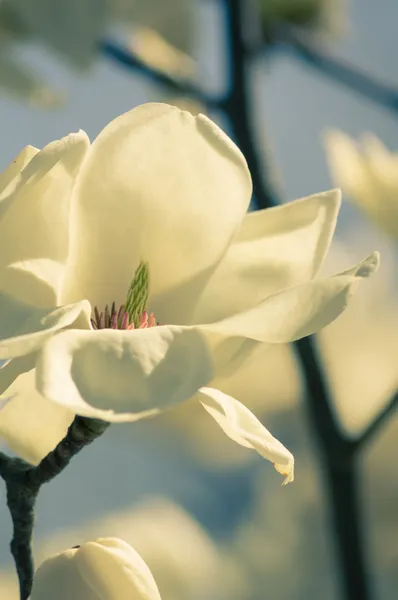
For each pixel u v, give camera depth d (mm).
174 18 1788
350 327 2010
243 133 1527
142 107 1177
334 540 1449
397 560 1946
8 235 1151
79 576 1165
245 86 1552
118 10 1696
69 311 1134
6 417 1224
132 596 1164
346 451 1441
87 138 1155
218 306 1195
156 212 1190
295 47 1659
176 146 1180
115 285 1198
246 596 1967
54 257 1158
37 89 1788
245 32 1582
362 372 1959
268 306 1139
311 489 2084
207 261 1194
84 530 1914
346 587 1441
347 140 1520
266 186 1511
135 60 1653
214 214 1191
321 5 1746
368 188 1502
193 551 1905
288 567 2025
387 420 1442
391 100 1646
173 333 1139
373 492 1958
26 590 1188
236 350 1166
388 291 2041
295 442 2053
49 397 1108
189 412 2020
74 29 1669
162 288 1198
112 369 1124
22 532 1189
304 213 1190
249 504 2215
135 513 1940
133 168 1183
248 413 1133
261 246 1193
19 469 1190
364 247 2074
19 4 1669
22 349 1127
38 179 1146
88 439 1175
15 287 1151
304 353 1456
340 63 1669
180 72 1632
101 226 1188
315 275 1189
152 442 2074
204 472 2322
